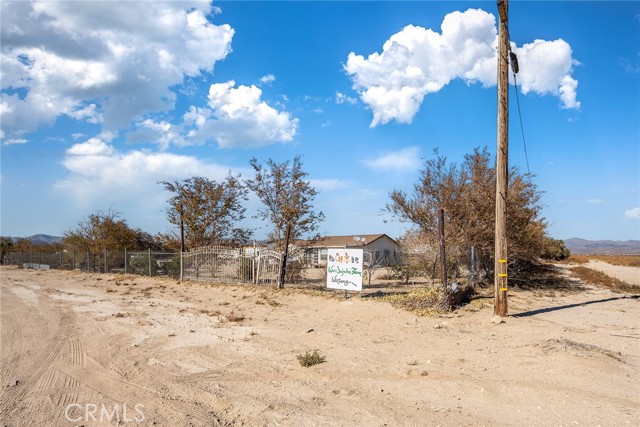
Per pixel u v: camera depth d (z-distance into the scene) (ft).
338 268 48.78
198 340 32.50
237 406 19.58
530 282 69.00
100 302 53.42
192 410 19.25
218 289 61.82
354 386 21.85
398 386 21.67
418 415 18.11
